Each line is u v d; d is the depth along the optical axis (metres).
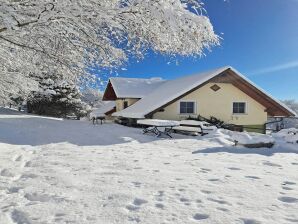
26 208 4.17
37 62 7.39
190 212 3.98
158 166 6.94
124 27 5.62
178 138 14.00
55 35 6.09
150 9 4.96
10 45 6.79
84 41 6.36
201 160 7.90
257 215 3.89
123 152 9.28
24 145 10.46
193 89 20.14
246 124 22.39
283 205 4.29
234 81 21.45
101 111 33.03
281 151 10.28
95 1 5.14
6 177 5.88
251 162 7.79
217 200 4.45
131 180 5.57
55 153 8.85
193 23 4.99
